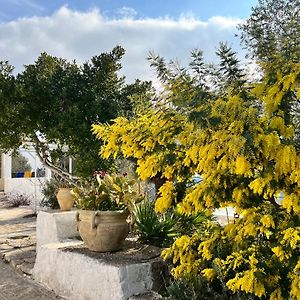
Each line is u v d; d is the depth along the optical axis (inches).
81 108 356.5
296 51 127.6
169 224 219.8
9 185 815.7
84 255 195.0
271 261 137.2
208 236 164.2
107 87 385.1
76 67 382.9
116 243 200.5
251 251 143.2
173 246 164.9
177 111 143.2
